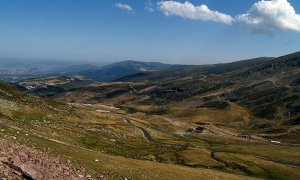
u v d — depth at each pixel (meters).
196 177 69.31
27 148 42.06
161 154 158.88
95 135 158.75
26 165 31.20
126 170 55.72
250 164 164.75
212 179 71.50
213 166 152.75
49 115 153.25
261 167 163.75
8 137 49.88
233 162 164.62
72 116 189.88
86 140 130.62
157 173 62.09
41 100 184.50
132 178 51.12
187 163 149.62
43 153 44.28
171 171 68.31
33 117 136.88
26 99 156.62
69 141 103.81
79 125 174.88
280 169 165.12
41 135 85.62
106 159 61.81
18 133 62.38
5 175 27.72
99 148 124.19
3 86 154.38
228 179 78.00
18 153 35.53
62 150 56.62
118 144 157.12
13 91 156.50
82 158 54.59
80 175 39.12
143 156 141.88
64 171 37.44
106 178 45.09
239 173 151.00
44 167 34.91
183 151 173.38
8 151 34.56
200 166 149.00
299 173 161.75
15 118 122.75
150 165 69.19
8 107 132.00
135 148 159.88
